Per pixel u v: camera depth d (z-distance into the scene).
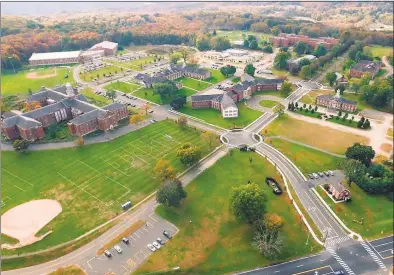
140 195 167.38
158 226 148.38
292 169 187.38
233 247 138.12
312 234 145.00
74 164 191.62
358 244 141.12
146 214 155.25
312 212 156.75
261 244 134.25
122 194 168.00
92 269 128.75
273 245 133.50
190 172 184.50
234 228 147.12
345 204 162.00
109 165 190.38
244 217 141.25
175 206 159.62
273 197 165.12
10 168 188.50
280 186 173.00
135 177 180.12
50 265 130.88
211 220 151.50
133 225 149.00
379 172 176.12
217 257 133.88
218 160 195.12
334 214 155.75
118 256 134.12
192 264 130.75
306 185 174.50
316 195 167.50
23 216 154.00
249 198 140.75
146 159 195.75
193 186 173.12
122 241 141.00
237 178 179.50
